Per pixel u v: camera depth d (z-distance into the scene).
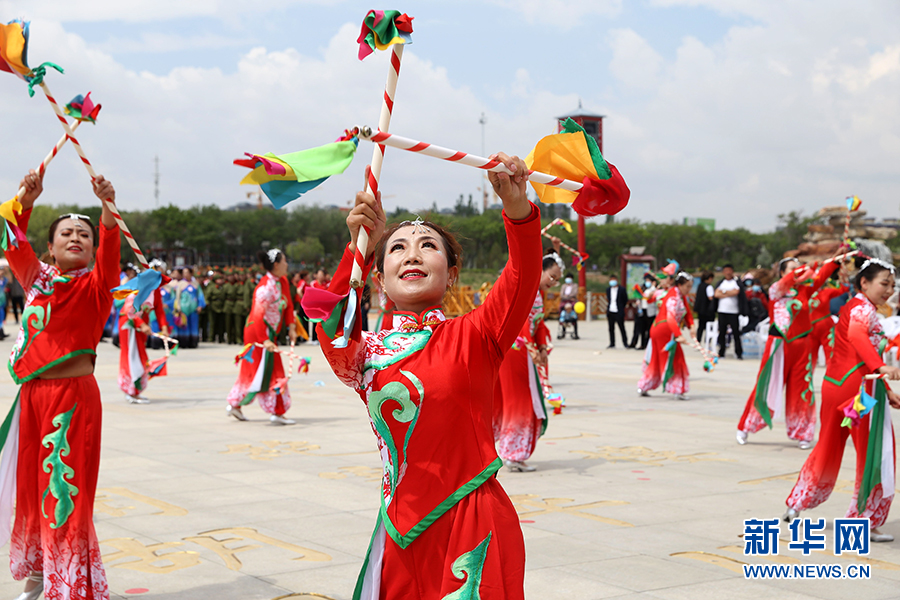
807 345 8.52
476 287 34.56
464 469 2.73
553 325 30.41
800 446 8.60
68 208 69.75
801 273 8.38
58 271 4.33
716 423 10.16
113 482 6.89
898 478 7.26
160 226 74.19
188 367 16.77
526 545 5.26
